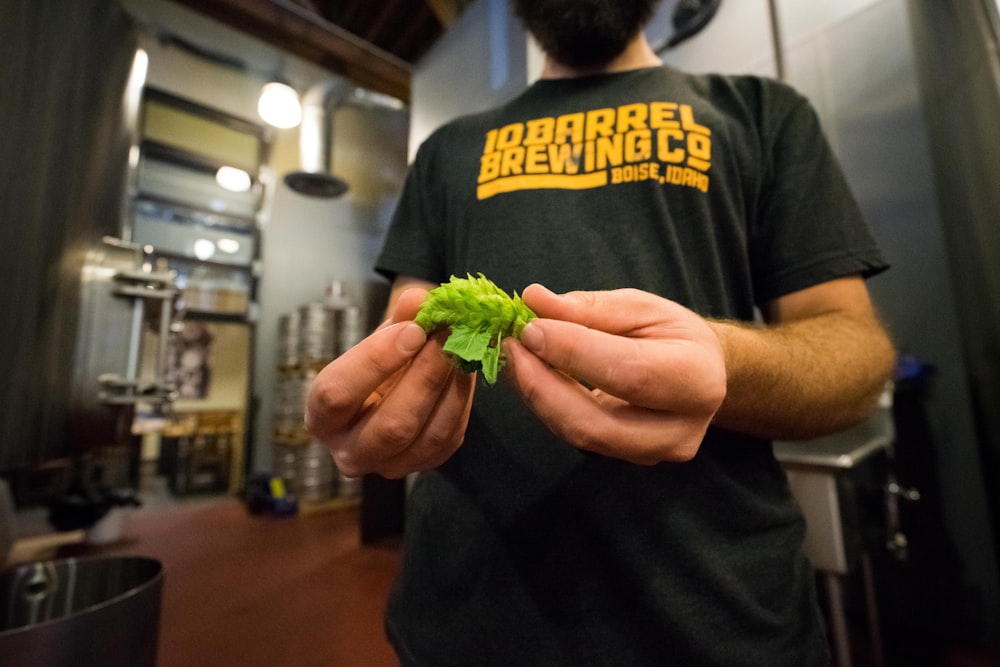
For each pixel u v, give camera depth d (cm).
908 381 119
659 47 146
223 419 315
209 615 137
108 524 189
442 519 47
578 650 40
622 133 52
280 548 193
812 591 46
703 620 39
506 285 49
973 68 89
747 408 38
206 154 290
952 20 94
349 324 285
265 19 246
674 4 144
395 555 185
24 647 61
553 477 44
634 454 27
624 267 47
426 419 31
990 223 90
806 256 50
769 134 53
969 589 117
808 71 134
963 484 118
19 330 94
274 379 306
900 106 125
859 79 129
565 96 59
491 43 167
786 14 131
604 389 26
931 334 123
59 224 106
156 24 240
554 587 41
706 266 48
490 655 41
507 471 46
